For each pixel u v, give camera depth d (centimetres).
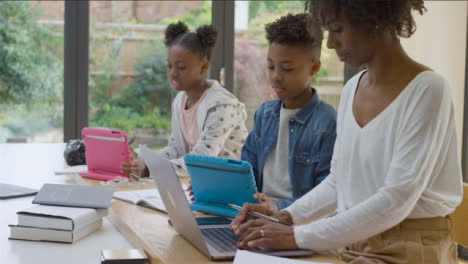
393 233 147
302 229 144
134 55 441
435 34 415
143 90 443
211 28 268
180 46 263
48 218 158
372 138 150
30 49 423
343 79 452
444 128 141
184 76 264
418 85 142
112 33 435
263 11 449
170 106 448
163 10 442
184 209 140
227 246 146
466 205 181
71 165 277
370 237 150
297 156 204
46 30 424
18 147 343
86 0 425
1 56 419
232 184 176
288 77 200
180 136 279
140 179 237
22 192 210
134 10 438
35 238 159
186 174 252
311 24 156
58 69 428
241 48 449
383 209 137
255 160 220
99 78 435
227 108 257
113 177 238
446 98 141
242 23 448
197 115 265
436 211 146
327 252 148
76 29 426
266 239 143
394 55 148
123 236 168
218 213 181
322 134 199
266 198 177
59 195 175
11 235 159
